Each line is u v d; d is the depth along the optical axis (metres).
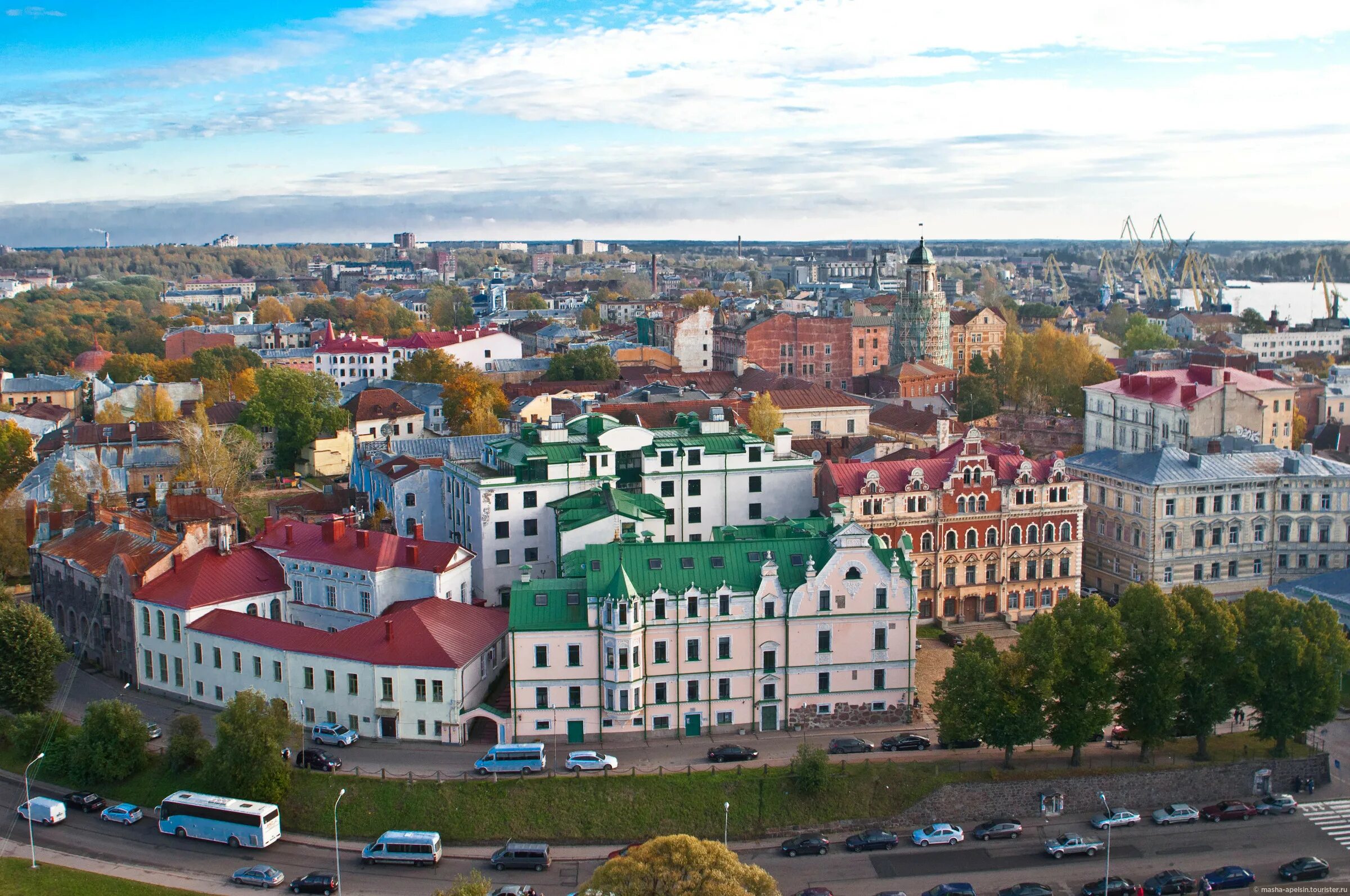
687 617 122.12
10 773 125.19
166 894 101.94
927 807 113.19
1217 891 102.19
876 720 126.50
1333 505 165.25
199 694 134.88
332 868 106.38
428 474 171.50
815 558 126.62
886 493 149.88
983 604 154.62
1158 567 163.50
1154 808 116.25
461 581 140.00
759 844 110.38
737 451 156.25
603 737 122.25
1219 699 118.25
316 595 140.50
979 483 152.38
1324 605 122.25
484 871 105.56
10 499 192.38
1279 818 114.56
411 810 111.56
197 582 137.88
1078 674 115.62
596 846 109.25
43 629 132.00
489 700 126.62
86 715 122.38
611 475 154.38
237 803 110.88
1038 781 114.38
